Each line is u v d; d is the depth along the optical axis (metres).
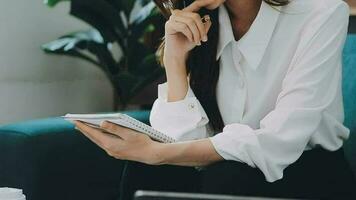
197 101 1.60
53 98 3.09
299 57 1.47
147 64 3.02
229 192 1.31
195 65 1.64
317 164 1.40
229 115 1.60
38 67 3.00
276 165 1.35
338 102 1.49
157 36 3.02
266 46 1.54
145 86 3.04
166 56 1.63
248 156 1.35
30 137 1.93
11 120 2.87
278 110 1.41
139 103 3.14
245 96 1.57
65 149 1.99
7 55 2.83
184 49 1.62
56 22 3.09
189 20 1.57
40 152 1.93
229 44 1.58
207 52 1.61
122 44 3.09
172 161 1.40
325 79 1.43
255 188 1.33
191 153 1.39
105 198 2.11
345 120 1.79
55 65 3.09
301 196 1.36
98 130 1.42
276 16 1.53
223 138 1.39
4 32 2.81
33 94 2.98
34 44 2.97
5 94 2.83
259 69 1.55
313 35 1.47
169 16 1.69
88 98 3.30
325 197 1.40
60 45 2.86
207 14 1.61
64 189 1.99
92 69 3.32
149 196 0.74
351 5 2.21
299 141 1.37
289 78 1.46
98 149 2.07
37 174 1.92
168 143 1.42
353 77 1.82
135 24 3.04
